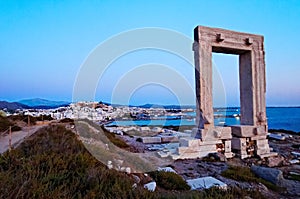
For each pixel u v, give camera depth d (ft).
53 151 22.99
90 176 15.11
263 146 41.83
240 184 24.62
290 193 24.32
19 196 11.20
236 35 42.37
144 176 22.93
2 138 44.09
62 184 13.80
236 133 41.14
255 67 44.06
